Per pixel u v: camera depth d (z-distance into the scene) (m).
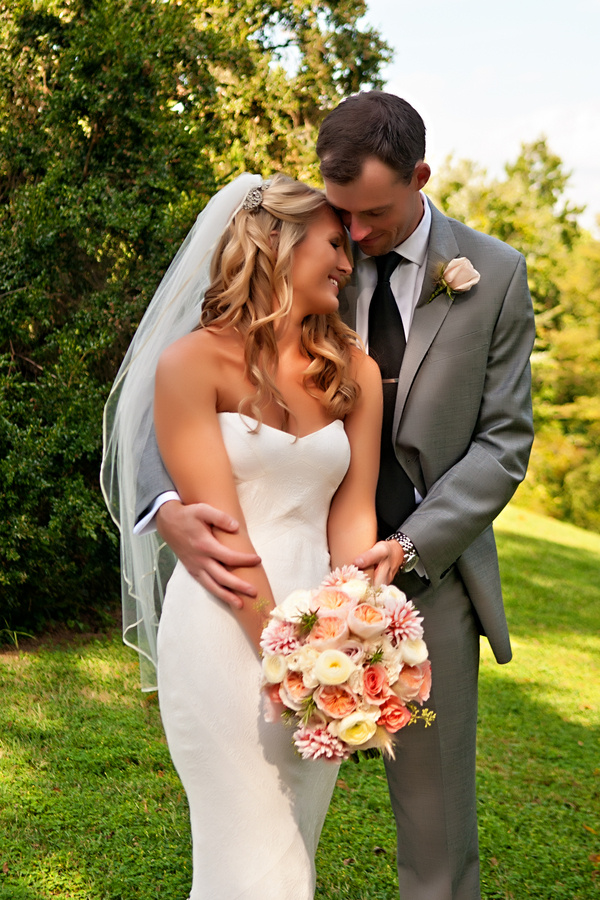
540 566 10.99
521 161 29.59
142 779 3.57
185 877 2.85
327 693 1.61
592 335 22.61
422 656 1.67
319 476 1.96
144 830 3.14
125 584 2.54
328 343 2.01
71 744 3.87
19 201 5.19
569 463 21.70
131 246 5.58
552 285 23.78
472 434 2.34
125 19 5.69
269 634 1.66
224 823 1.84
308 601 1.69
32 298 5.09
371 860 3.13
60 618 5.71
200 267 2.17
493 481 2.21
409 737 2.27
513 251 2.34
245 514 1.92
